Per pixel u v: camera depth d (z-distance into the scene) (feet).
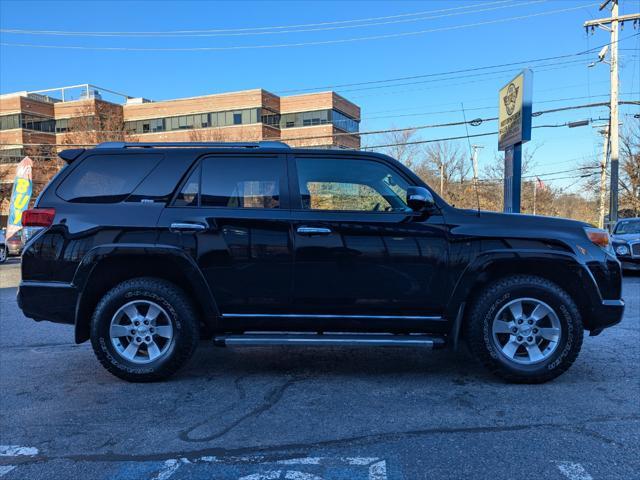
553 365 13.56
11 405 12.71
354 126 162.09
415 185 14.15
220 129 138.51
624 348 17.62
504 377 13.75
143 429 11.19
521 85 45.50
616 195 73.82
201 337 15.07
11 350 18.26
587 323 14.17
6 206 140.05
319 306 13.78
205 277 13.71
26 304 13.85
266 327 13.97
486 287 13.83
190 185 14.11
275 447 10.27
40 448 10.36
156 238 13.69
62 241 13.78
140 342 14.06
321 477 9.07
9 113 147.74
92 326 13.87
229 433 10.94
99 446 10.41
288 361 16.46
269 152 14.30
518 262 13.67
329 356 17.03
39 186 121.60
